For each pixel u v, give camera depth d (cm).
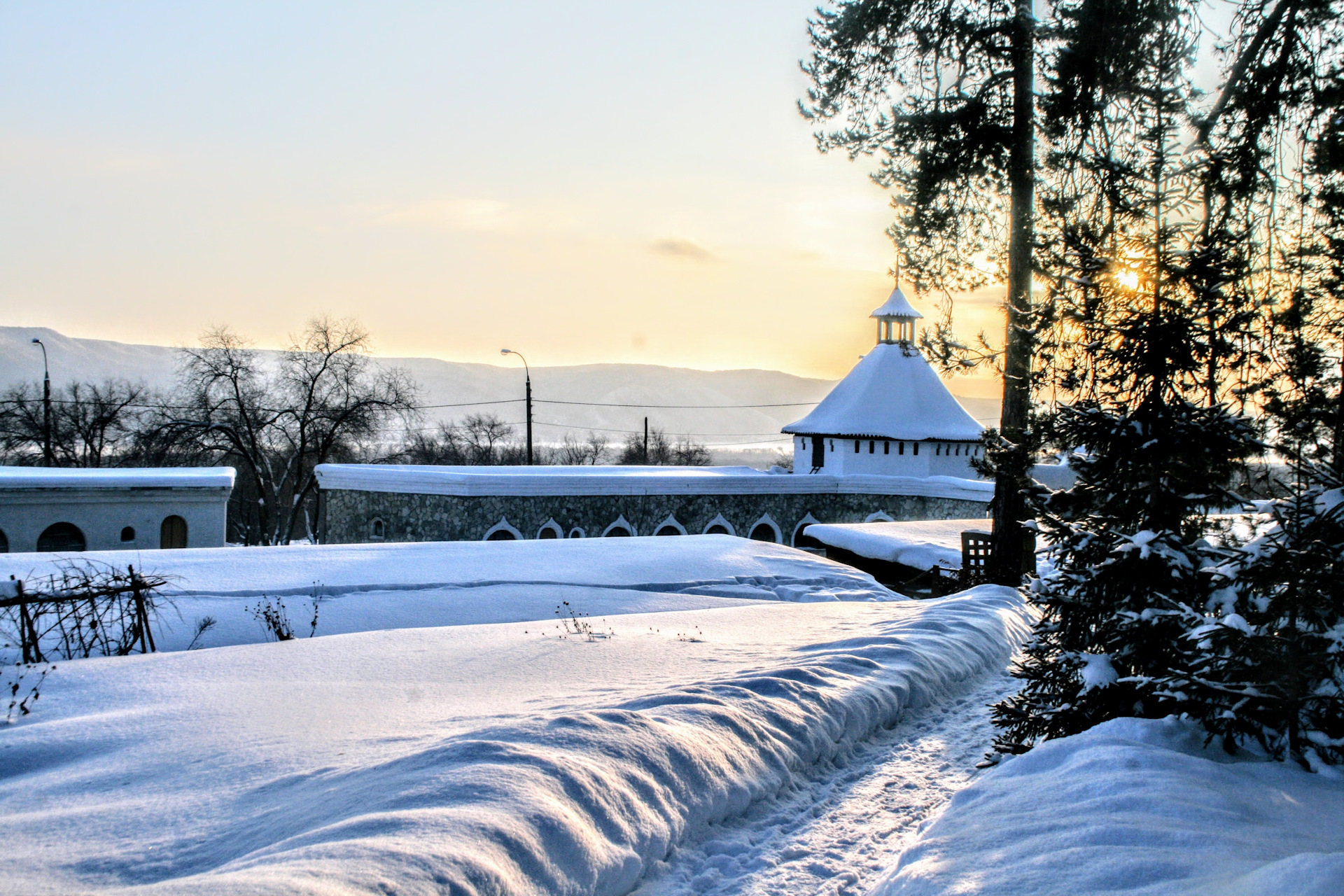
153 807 545
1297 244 842
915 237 1773
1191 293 674
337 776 566
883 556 2458
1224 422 638
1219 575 554
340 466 3244
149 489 2717
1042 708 682
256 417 4653
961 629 1140
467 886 388
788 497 3497
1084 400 698
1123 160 1164
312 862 391
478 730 606
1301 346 689
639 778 539
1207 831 388
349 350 4806
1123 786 448
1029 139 1533
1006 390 1377
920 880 399
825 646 1001
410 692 841
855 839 544
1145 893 338
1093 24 1267
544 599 1638
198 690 860
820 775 663
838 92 1759
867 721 769
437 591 1652
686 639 1112
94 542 2656
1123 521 679
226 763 630
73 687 880
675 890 478
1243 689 517
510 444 10625
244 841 484
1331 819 418
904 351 1797
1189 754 521
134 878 446
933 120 1602
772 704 711
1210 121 998
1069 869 370
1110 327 689
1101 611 661
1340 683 508
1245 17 1014
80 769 633
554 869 434
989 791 498
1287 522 530
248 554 1855
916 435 4016
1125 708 628
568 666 947
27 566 1612
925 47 1639
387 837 420
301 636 1369
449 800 468
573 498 3141
